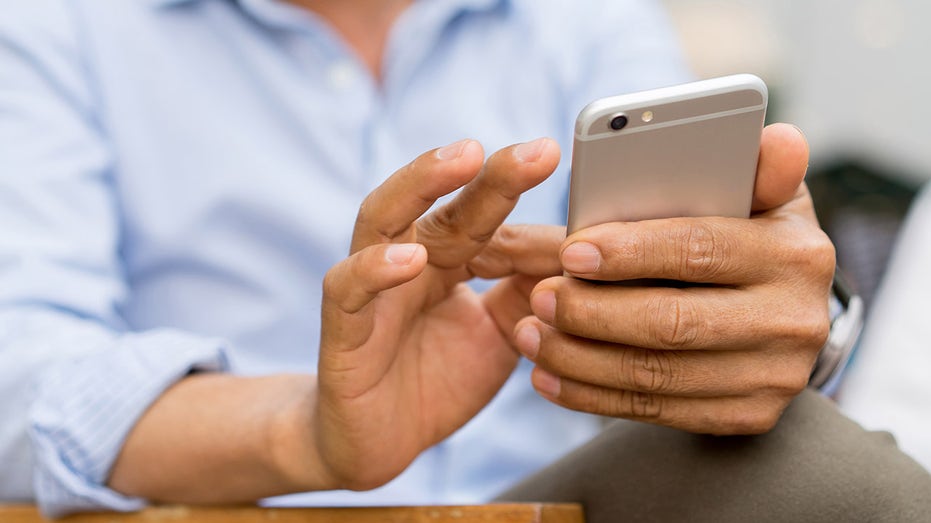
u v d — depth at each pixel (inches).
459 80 35.3
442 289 22.7
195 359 25.6
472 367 23.3
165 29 33.0
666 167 20.4
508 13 36.2
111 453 24.6
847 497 20.1
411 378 22.9
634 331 20.5
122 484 24.9
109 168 32.7
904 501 19.9
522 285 23.2
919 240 39.6
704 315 20.4
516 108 35.8
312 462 23.2
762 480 20.7
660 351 21.0
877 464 20.4
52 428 24.3
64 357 26.2
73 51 32.7
